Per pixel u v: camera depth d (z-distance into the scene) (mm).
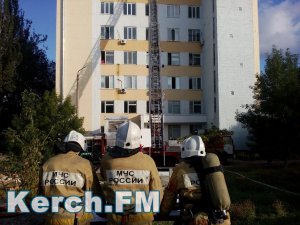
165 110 39000
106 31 38344
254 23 39344
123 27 38562
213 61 37281
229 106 35750
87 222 4047
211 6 38031
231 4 36938
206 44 39281
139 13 38969
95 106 36875
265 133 19969
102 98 37375
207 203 3803
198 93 39875
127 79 38125
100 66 37625
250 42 36750
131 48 38469
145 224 3848
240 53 36500
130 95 37875
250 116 21344
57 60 36594
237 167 22406
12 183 9180
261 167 21781
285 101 17531
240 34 36719
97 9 38062
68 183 3932
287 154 19625
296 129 17125
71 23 37156
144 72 38406
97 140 25781
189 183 3875
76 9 37312
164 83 39312
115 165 3836
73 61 36938
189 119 38438
